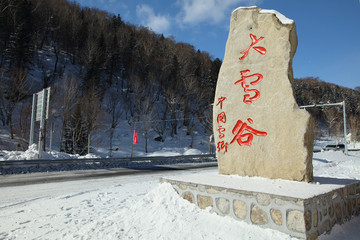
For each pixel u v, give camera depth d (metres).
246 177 4.62
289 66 4.45
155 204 4.23
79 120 26.22
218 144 5.25
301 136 4.11
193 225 3.46
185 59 47.56
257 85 4.76
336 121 54.97
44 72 36.53
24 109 26.36
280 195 3.10
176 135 38.09
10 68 31.69
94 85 34.16
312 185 3.79
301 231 2.87
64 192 7.30
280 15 4.76
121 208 4.93
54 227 3.96
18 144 23.66
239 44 5.16
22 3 35.16
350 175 9.81
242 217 3.42
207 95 43.56
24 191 7.45
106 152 28.36
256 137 4.65
